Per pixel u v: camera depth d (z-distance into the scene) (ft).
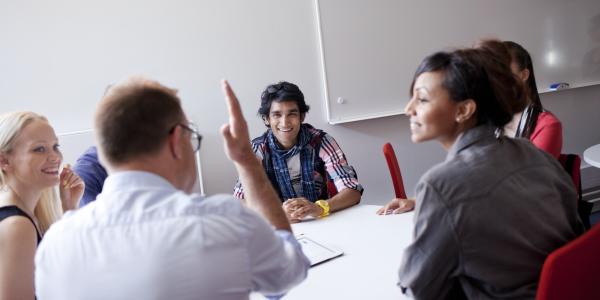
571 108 12.36
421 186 2.84
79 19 7.92
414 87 3.05
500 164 2.85
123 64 8.27
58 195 4.54
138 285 2.04
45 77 7.84
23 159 3.88
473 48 3.07
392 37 10.18
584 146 12.63
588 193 12.28
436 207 2.74
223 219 2.16
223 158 9.12
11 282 3.36
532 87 6.03
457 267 2.85
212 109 8.95
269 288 2.42
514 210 2.77
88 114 8.18
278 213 2.83
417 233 2.85
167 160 2.32
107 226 2.14
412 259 2.89
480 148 2.91
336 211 5.97
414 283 2.90
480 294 2.95
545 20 11.66
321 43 9.54
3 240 3.42
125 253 2.07
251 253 2.21
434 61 2.93
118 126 2.16
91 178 5.43
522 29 11.45
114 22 8.13
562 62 11.99
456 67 2.83
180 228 2.09
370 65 10.05
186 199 2.20
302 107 6.89
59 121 8.00
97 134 2.23
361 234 4.98
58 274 2.16
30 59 7.72
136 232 2.10
